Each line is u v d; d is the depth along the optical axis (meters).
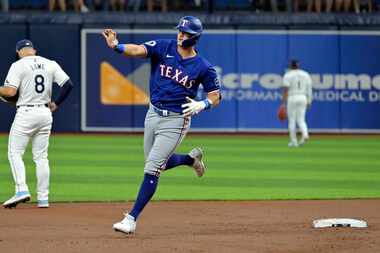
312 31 92.81
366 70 93.31
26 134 40.50
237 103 92.50
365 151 73.88
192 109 32.06
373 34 93.25
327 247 30.61
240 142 82.25
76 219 37.69
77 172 57.19
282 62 92.81
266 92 92.81
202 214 39.53
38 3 97.38
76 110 91.00
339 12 96.50
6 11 93.75
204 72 32.53
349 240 31.89
